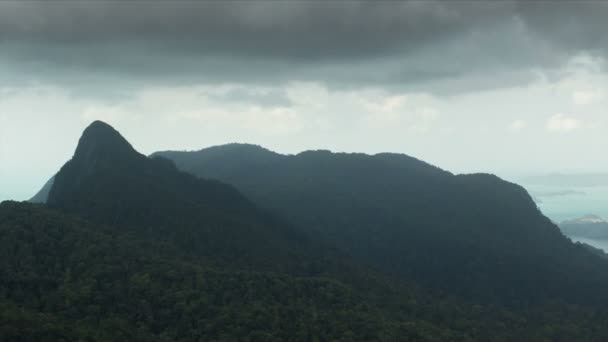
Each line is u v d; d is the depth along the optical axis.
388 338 121.19
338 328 123.31
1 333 95.44
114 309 116.88
